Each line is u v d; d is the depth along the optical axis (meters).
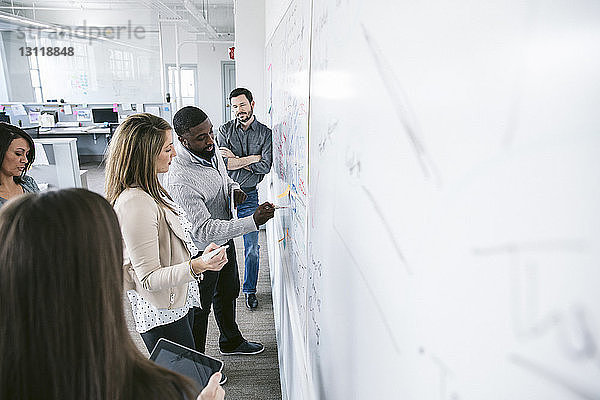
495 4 0.26
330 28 0.76
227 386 2.26
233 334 2.48
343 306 0.69
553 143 0.22
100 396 0.52
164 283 1.30
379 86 0.49
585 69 0.20
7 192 1.84
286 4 1.70
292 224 1.53
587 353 0.20
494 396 0.28
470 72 0.29
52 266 0.50
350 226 0.64
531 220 0.24
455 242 0.32
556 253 0.22
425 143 0.37
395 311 0.45
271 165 2.93
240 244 4.43
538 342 0.23
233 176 2.90
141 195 1.31
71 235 0.52
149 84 9.15
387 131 0.46
